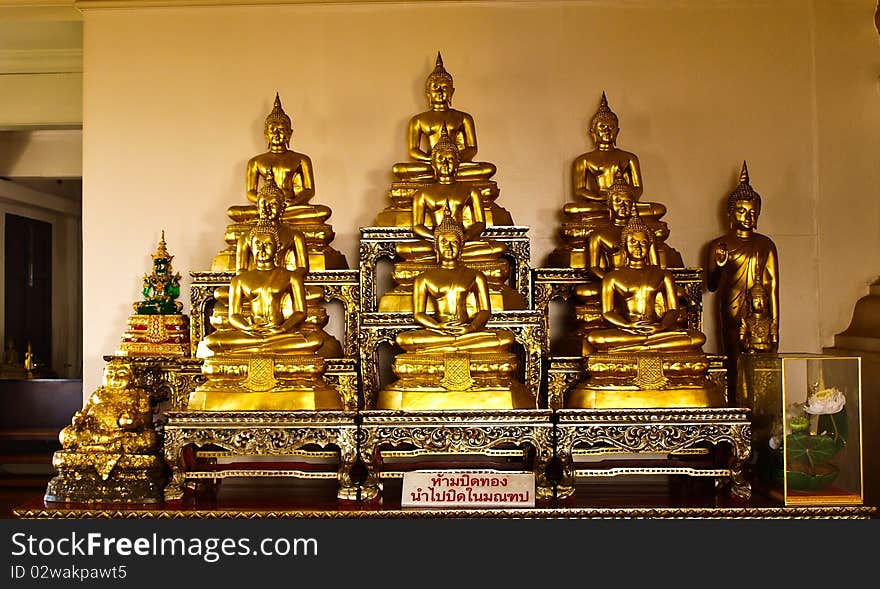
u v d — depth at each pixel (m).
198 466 5.75
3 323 12.43
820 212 7.26
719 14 7.33
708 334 7.17
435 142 6.89
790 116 7.29
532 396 5.84
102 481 5.67
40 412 10.28
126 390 5.92
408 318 6.16
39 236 13.46
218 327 6.29
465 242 6.35
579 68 7.31
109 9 7.38
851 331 7.14
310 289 6.43
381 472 5.67
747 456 5.47
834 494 5.45
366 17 7.37
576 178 7.00
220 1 7.35
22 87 9.65
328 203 7.30
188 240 7.29
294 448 5.50
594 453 5.81
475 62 7.33
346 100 7.34
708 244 7.22
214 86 7.36
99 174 7.31
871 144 7.28
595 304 6.44
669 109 7.30
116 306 7.26
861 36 7.31
